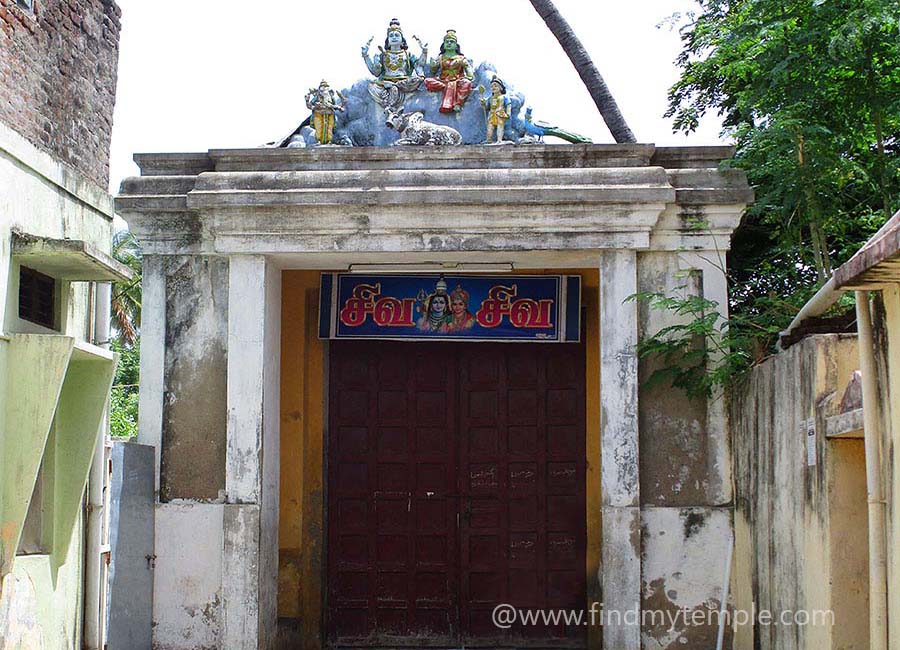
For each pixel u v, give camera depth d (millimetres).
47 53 7836
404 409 11062
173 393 9477
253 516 9148
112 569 8406
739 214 9227
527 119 9820
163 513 9312
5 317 7172
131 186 9586
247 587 9086
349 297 10750
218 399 9445
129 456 8797
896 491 5398
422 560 10906
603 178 9234
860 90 8977
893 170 9141
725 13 10281
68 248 7293
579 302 10641
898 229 4676
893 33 8461
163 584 9234
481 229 9258
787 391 7320
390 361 11109
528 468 10953
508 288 10688
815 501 6566
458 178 9305
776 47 8883
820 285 8914
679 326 8836
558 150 9453
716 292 9211
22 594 7355
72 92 8328
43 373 7113
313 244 9344
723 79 12242
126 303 27047
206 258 9586
